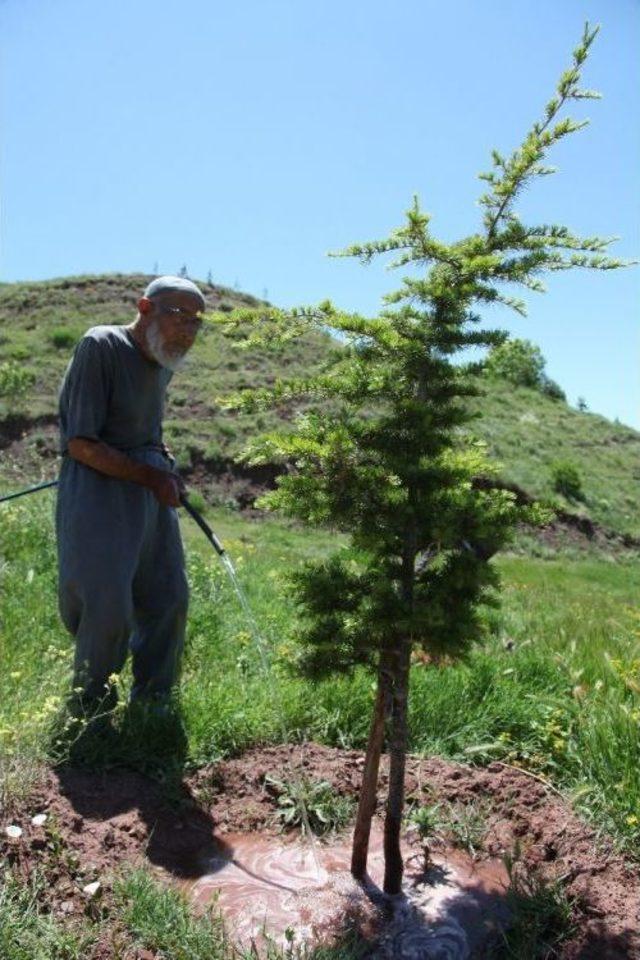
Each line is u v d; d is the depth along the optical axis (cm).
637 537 2711
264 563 995
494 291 326
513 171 324
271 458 334
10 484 1495
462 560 335
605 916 339
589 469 3106
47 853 350
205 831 393
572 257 317
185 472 2378
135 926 319
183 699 473
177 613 491
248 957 304
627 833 387
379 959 319
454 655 339
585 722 460
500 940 333
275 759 445
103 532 448
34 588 666
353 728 482
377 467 331
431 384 337
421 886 361
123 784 411
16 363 2823
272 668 518
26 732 411
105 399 452
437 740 474
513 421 3334
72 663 505
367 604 340
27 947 302
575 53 311
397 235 322
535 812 412
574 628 727
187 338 451
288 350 3109
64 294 3703
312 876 364
